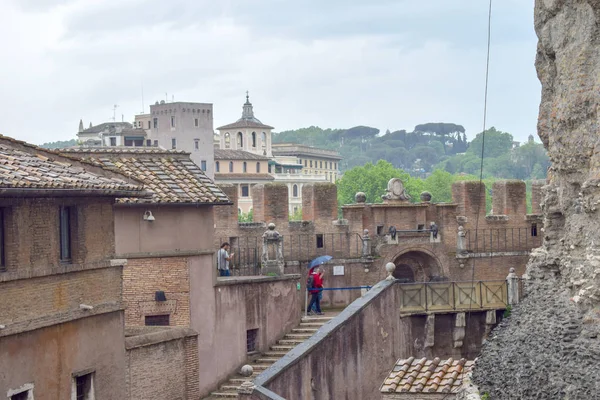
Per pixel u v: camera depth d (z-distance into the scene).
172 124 195.62
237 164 185.00
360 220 61.50
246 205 175.12
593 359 28.48
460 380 34.72
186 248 42.84
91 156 44.12
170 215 42.59
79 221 32.19
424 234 62.69
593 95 32.47
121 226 41.56
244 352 45.62
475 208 63.66
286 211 59.94
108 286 33.66
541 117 38.09
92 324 32.75
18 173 29.59
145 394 35.81
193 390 38.41
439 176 167.75
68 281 31.52
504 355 32.19
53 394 30.72
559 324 31.41
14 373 29.05
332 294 60.19
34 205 30.00
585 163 33.44
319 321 50.91
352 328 45.38
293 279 49.66
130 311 41.94
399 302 51.16
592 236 32.56
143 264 42.06
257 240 58.66
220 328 44.09
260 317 46.72
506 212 64.12
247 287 45.94
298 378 39.84
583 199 32.56
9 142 32.56
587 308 31.28
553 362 29.14
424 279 63.69
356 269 61.22
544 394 27.66
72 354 31.64
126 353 34.81
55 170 31.88
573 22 34.25
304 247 60.31
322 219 60.78
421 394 34.25
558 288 36.19
